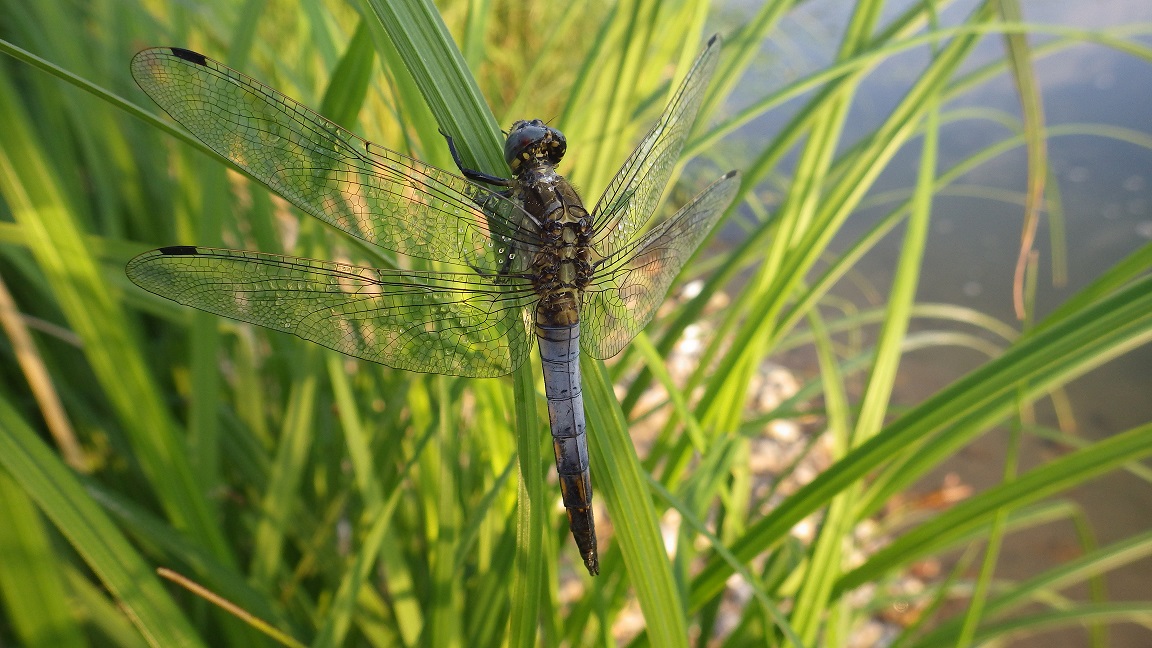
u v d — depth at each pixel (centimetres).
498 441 11
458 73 10
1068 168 45
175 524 11
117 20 14
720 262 19
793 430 30
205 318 11
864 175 12
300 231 12
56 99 13
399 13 9
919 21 13
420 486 12
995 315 35
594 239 11
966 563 14
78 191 13
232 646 11
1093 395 30
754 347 12
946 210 44
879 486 12
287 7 17
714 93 13
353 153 9
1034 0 58
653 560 9
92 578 12
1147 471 15
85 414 13
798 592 12
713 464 12
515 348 10
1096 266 37
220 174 11
